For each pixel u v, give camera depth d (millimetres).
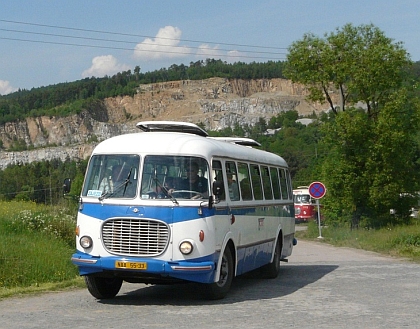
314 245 28828
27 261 14523
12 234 17922
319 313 9750
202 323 8867
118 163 11227
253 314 9688
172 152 11211
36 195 74938
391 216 36000
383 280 14164
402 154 34531
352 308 10227
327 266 18125
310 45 36312
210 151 11586
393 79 34625
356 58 35312
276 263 15570
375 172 34594
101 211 10812
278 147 89562
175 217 10656
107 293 11680
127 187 10945
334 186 35562
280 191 16500
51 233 18844
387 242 25312
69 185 12211
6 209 21984
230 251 12016
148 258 10555
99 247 10727
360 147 34688
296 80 37469
